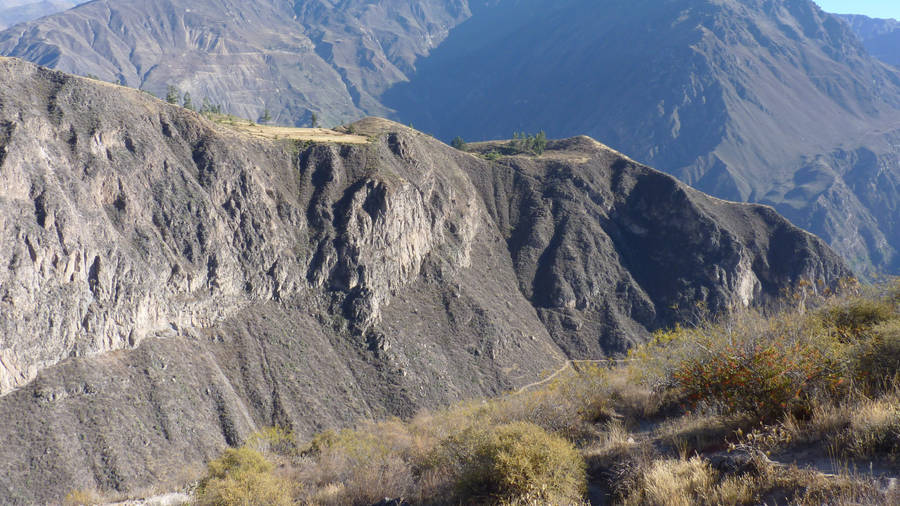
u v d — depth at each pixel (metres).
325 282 84.31
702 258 116.12
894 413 6.24
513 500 7.50
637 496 6.83
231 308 75.12
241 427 63.84
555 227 122.19
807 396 7.82
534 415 12.41
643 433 9.93
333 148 96.25
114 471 52.66
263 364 72.00
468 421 15.41
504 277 110.81
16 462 49.22
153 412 59.28
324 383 73.50
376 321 83.12
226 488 12.18
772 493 5.77
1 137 59.62
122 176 70.19
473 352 87.94
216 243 75.75
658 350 12.59
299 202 89.56
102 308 61.38
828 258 119.38
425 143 120.00
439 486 10.09
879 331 8.37
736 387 8.32
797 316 10.56
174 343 67.00
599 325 107.62
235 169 83.56
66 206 60.81
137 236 68.75
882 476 5.35
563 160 136.25
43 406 53.59
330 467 15.43
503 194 127.12
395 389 75.94
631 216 128.50
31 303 55.72
